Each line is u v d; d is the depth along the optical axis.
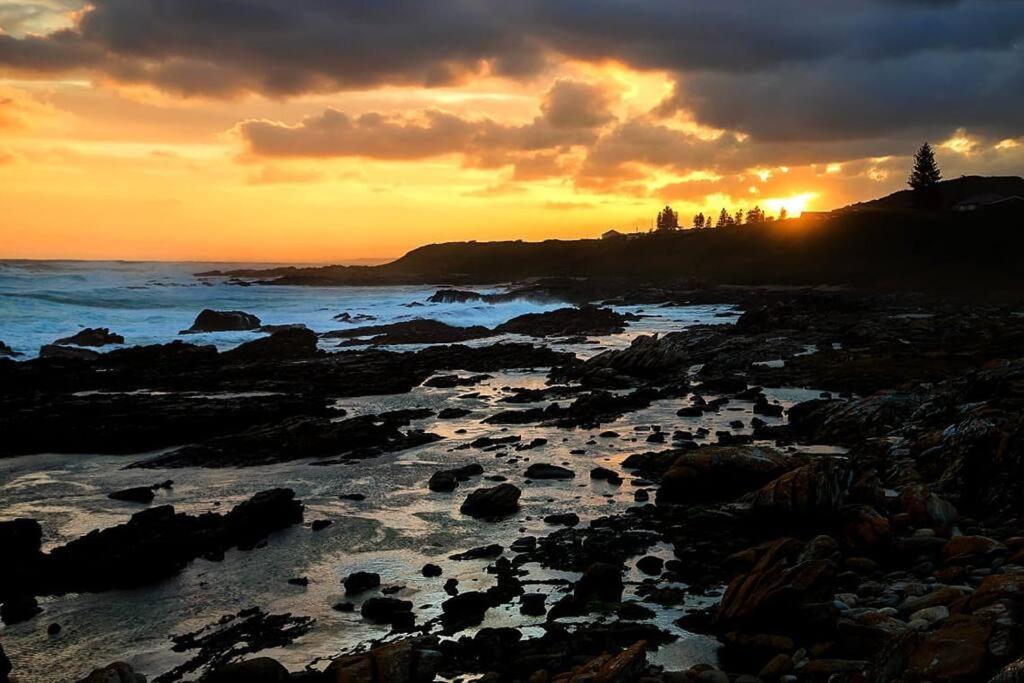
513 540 12.67
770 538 11.77
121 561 11.38
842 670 6.42
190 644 9.16
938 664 5.46
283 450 20.00
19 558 12.04
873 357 33.09
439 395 30.06
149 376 33.00
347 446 20.38
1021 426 11.86
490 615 9.39
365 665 7.44
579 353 44.31
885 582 8.88
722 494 14.41
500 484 15.36
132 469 18.83
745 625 8.00
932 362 30.81
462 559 11.74
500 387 32.12
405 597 10.31
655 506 14.06
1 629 9.75
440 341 51.28
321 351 42.03
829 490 11.97
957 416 16.41
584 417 23.84
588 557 11.40
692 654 7.81
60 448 21.28
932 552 9.66
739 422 21.75
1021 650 5.33
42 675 8.52
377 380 32.94
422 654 7.61
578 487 15.88
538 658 7.72
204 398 27.55
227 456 19.75
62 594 10.89
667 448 19.28
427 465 18.38
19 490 16.83
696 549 11.39
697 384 30.62
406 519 14.02
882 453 16.08
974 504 11.53
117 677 7.36
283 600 10.42
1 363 32.75
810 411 21.03
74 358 35.47
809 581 7.93
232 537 12.94
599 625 8.75
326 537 13.09
